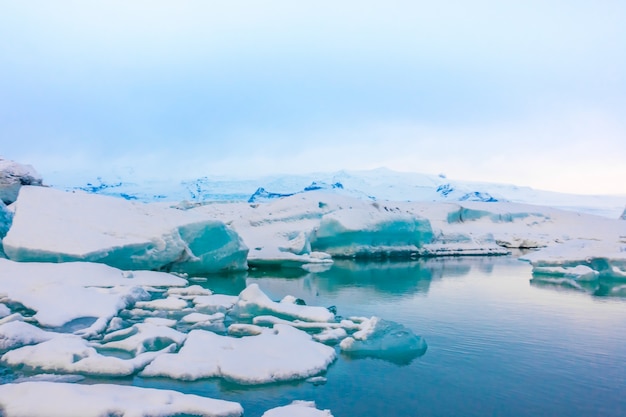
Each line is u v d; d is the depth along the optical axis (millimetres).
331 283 22156
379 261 35312
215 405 6961
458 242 45344
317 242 37594
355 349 10359
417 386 8555
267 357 9195
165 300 14609
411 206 59688
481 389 8516
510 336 12211
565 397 8266
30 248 17281
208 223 22594
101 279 16297
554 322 13938
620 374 9445
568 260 26016
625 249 26844
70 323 11750
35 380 7977
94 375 8344
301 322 12562
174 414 6656
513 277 25500
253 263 29141
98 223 20484
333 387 8367
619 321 14148
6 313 11773
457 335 12203
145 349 9820
